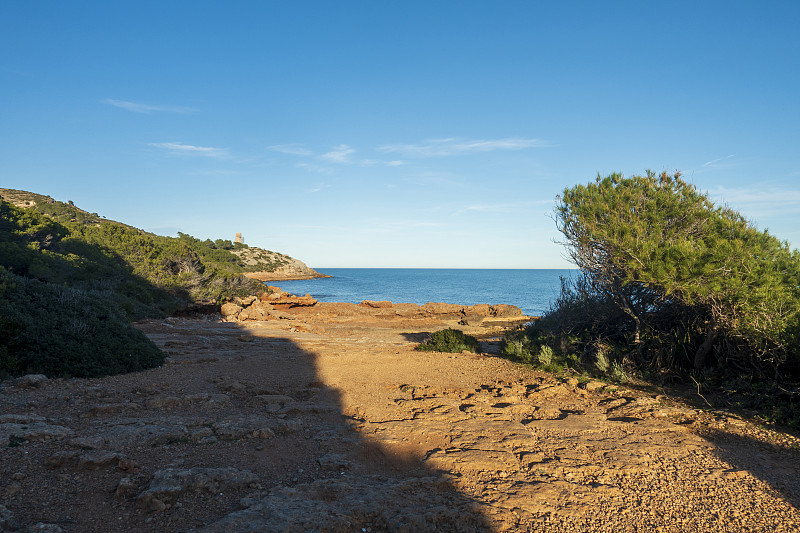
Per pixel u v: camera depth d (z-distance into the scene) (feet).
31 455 17.12
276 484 15.99
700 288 28.04
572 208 38.99
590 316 43.98
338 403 27.71
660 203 36.22
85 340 34.88
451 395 30.45
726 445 20.40
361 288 338.54
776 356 26.76
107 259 109.91
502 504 14.64
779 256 29.99
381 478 16.74
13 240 99.86
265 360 42.47
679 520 13.85
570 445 20.10
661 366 34.78
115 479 15.72
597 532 13.17
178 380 32.30
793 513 14.24
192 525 12.93
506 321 127.34
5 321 32.42
